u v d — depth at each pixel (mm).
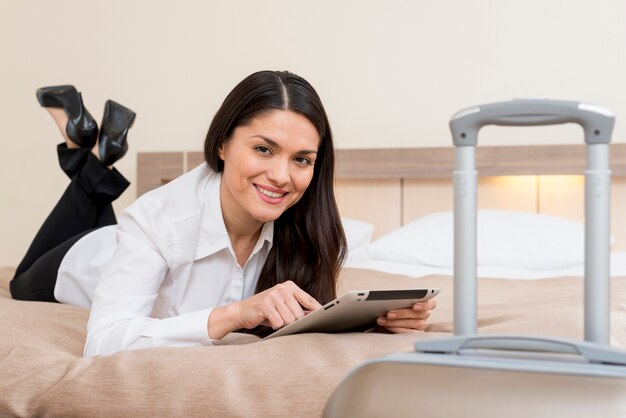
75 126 2227
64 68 3498
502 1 3057
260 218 1279
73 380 971
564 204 2938
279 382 908
